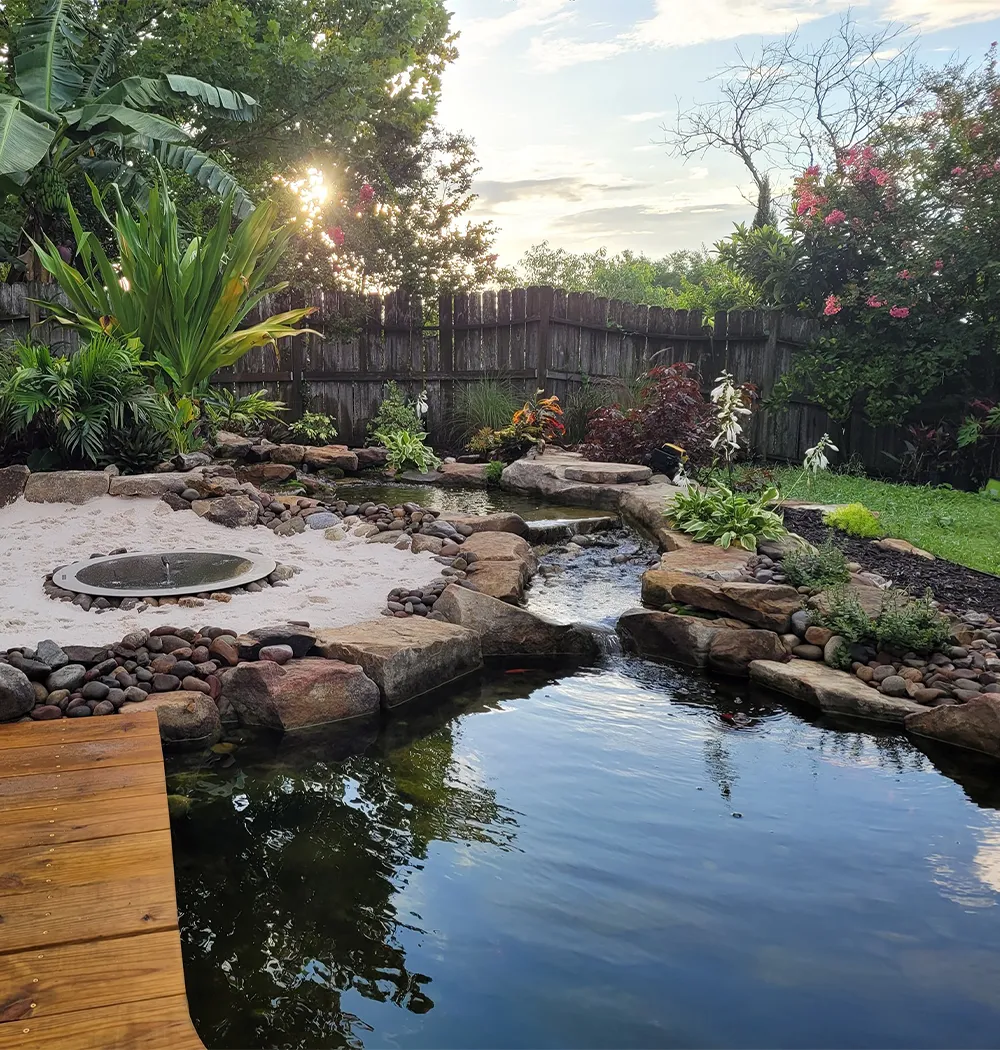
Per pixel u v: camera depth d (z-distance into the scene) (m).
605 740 3.73
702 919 2.42
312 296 12.48
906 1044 1.92
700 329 13.77
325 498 8.60
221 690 3.89
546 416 11.28
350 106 15.16
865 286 12.62
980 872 2.71
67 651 3.90
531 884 2.58
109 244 13.74
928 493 9.96
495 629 4.86
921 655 4.52
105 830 2.47
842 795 3.24
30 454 7.43
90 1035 1.66
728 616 5.07
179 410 8.56
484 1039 1.93
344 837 2.86
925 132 12.49
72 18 12.66
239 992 2.09
